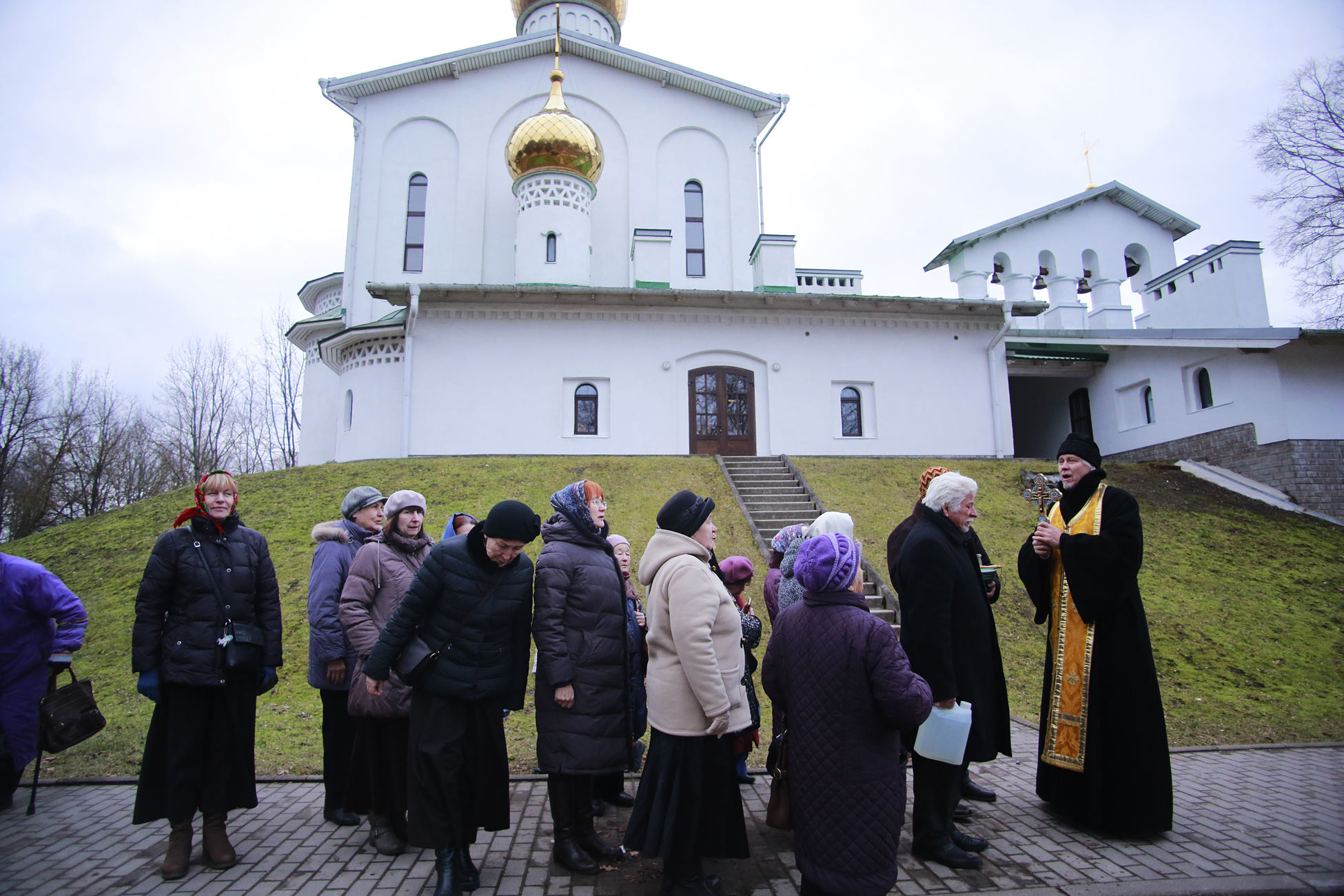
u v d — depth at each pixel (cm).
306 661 838
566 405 1703
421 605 390
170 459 3500
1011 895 364
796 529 507
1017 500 1426
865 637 339
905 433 1794
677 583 371
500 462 1526
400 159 2244
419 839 371
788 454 1745
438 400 1656
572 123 2061
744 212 2380
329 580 488
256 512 1291
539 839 446
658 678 377
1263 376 1562
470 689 388
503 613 402
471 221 2222
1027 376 2030
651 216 2323
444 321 1683
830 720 338
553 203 2044
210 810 409
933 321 1841
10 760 496
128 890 385
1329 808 483
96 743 634
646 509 1282
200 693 421
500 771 402
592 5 2706
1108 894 363
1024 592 1042
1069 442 514
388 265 2177
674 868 364
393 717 431
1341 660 888
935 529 435
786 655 358
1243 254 1972
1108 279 2259
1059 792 470
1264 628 972
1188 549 1239
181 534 432
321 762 602
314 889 385
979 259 2316
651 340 1742
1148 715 447
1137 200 2445
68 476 3167
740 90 2384
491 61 2289
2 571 463
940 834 404
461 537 413
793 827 396
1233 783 539
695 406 1739
